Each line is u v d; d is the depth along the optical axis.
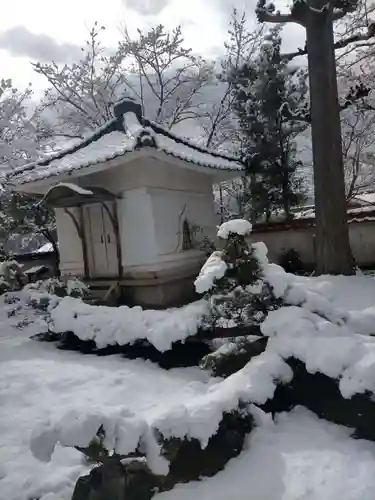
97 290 8.68
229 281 4.70
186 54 18.98
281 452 3.53
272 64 12.09
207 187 10.79
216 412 3.51
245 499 3.07
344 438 3.66
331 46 8.88
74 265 9.45
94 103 18.92
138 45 18.61
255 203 12.98
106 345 6.12
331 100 8.81
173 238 8.98
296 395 4.14
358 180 15.74
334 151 8.81
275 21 9.13
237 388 3.88
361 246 11.29
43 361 5.97
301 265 11.70
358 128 14.60
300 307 4.69
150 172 8.45
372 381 3.61
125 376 5.24
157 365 5.56
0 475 3.59
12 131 14.98
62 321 6.63
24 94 15.09
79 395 4.80
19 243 17.56
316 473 3.24
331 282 7.55
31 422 4.31
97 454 3.09
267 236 12.59
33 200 12.70
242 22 18.14
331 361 3.88
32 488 3.42
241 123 13.09
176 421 3.28
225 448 3.48
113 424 3.10
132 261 8.52
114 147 8.68
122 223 8.62
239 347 5.02
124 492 3.19
